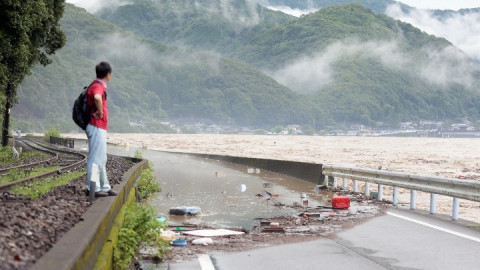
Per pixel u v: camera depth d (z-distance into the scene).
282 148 87.69
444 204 19.03
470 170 38.53
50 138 84.88
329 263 8.95
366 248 10.26
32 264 5.03
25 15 35.81
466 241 10.98
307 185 24.14
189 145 100.25
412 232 12.09
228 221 13.82
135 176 19.06
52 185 15.03
